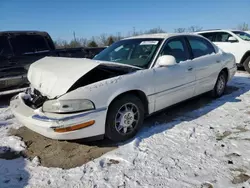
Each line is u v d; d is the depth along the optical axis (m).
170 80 3.66
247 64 8.42
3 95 5.00
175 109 4.44
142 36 4.26
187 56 4.19
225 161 2.67
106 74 3.31
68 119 2.65
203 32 9.62
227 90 5.75
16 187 2.36
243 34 9.06
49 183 2.40
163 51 3.74
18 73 5.13
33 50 5.76
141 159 2.76
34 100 3.15
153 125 3.71
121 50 4.13
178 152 2.89
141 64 3.58
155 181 2.37
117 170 2.57
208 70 4.51
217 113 4.17
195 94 4.33
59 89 2.81
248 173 2.45
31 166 2.71
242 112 4.17
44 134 2.79
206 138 3.22
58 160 2.83
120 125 3.12
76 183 2.39
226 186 2.26
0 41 5.33
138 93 3.34
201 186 2.28
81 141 3.02
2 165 2.75
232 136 3.26
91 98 2.78
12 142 3.30
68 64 3.22
